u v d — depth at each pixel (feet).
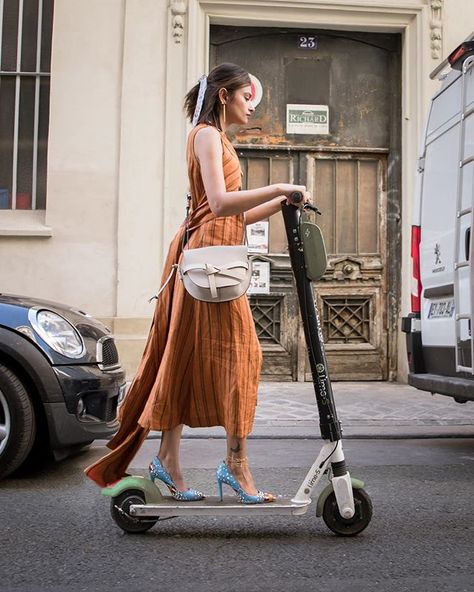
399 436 16.87
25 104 25.31
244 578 7.75
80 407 12.49
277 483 12.32
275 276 25.70
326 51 26.23
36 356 12.17
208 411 9.23
